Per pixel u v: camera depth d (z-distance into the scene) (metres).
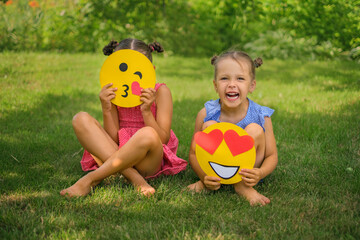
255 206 2.32
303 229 1.99
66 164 3.04
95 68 7.13
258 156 2.62
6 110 4.46
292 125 4.01
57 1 9.32
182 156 3.28
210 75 6.86
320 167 2.91
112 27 8.79
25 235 1.93
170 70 7.27
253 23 8.69
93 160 2.78
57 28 8.80
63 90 5.53
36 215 2.13
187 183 2.71
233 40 8.70
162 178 2.78
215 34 8.91
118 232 1.97
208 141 2.44
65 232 1.96
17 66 6.83
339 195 2.42
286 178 2.75
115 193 2.43
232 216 2.16
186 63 7.91
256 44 8.22
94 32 8.77
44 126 4.04
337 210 2.21
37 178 2.71
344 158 3.09
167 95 2.87
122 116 2.87
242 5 8.58
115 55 2.66
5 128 3.88
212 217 2.14
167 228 2.01
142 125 2.87
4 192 2.44
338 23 7.77
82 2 8.95
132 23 8.99
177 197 2.39
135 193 2.42
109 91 2.62
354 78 6.04
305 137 3.67
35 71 6.60
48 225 2.02
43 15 8.77
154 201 2.34
